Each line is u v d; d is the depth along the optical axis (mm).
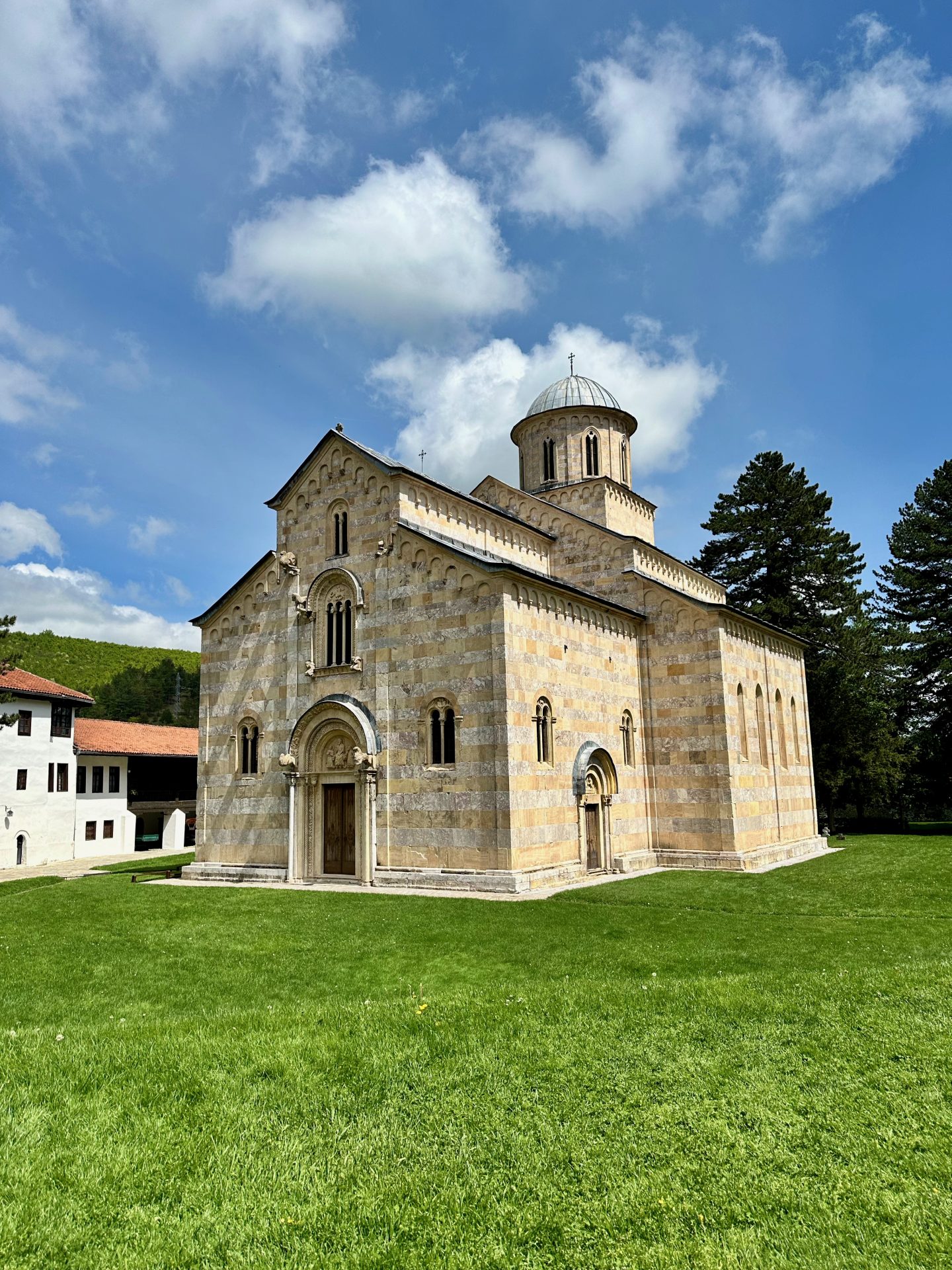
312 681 34031
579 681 32781
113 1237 7312
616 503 44250
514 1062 10781
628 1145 8703
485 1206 7738
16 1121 9195
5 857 55125
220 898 28469
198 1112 9477
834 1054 10859
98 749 63531
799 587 61188
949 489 61062
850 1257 6898
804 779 44594
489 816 28328
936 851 38844
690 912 23469
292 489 36000
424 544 31375
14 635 151250
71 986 16984
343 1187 8047
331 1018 12812
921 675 58969
